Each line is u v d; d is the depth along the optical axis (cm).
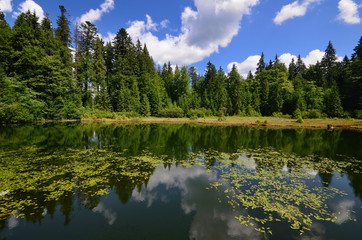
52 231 369
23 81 2345
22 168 728
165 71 5962
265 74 5531
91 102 3578
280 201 508
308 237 359
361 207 482
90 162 824
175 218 420
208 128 2392
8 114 2002
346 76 3875
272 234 367
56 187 566
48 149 1054
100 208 458
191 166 809
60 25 3519
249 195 540
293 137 1661
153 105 4259
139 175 686
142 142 1343
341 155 1029
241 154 1036
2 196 505
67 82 3033
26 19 2777
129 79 4166
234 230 377
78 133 1664
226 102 4753
